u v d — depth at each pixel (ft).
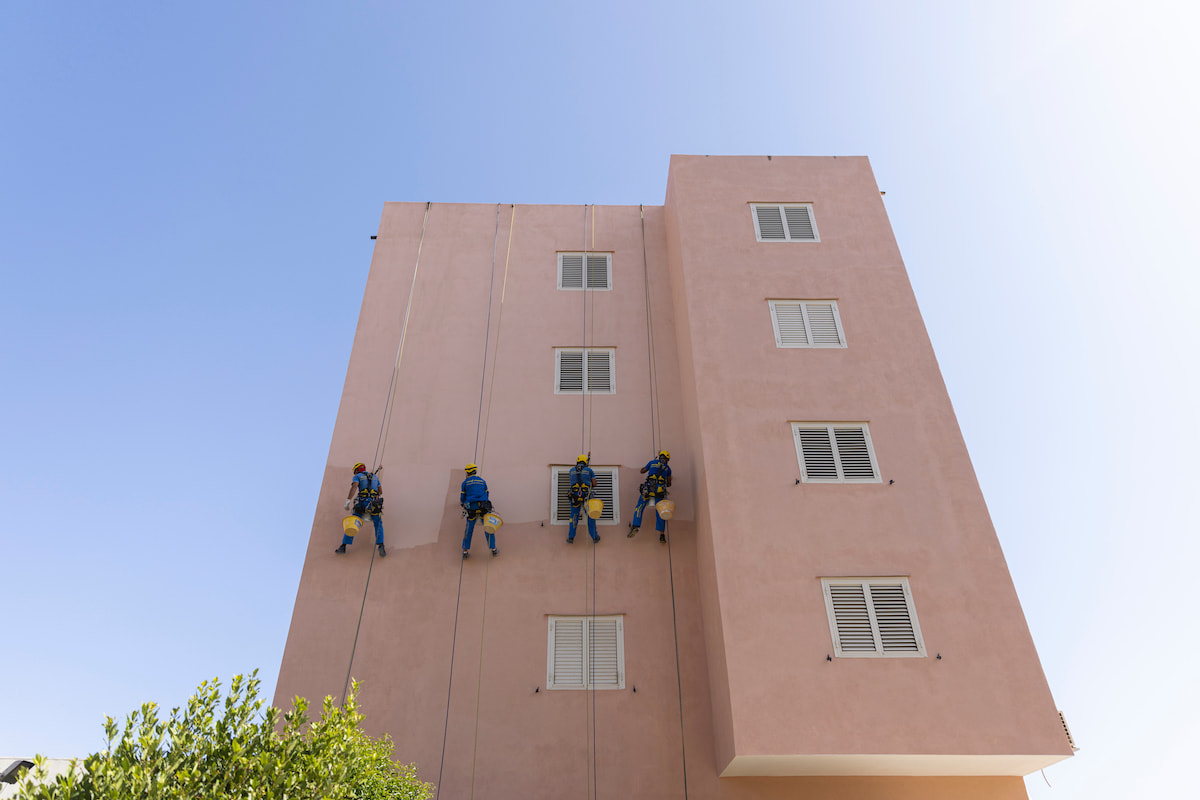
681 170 50.08
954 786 32.94
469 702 35.55
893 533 35.35
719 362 41.01
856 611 33.35
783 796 33.32
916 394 39.91
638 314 49.32
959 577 34.14
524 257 51.57
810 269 45.03
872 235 46.75
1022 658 32.01
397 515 40.70
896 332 42.32
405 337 47.19
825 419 38.99
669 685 36.32
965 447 38.04
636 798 33.58
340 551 39.04
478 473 42.34
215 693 18.56
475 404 44.78
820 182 49.52
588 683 36.29
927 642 32.45
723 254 45.65
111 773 15.21
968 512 35.99
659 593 38.81
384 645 36.86
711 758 34.50
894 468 37.37
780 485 36.78
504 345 47.29
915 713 30.76
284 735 18.43
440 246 51.67
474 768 34.04
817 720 30.60
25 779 15.08
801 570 34.32
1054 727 30.42
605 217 54.29
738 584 33.91
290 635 36.83
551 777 33.96
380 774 24.67
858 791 33.12
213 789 16.53
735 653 32.17
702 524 38.11
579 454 43.27
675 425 44.65
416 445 43.06
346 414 43.88
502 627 37.58
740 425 38.70
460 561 39.45
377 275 49.90
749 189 48.98
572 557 39.78
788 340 42.14
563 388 45.93
